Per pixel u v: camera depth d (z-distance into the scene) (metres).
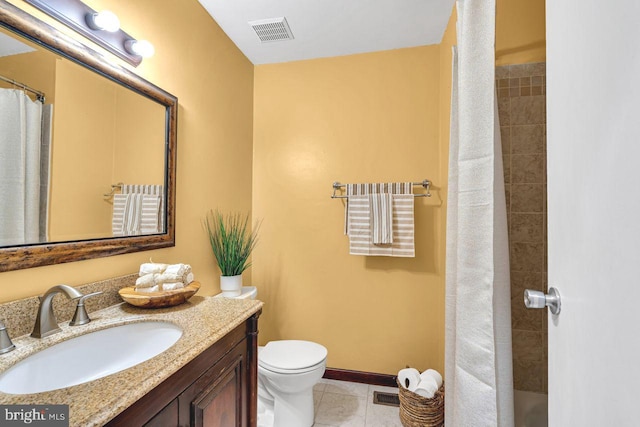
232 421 1.13
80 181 1.05
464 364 1.18
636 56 0.39
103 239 1.13
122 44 1.21
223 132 2.02
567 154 0.61
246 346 1.25
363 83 2.30
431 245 2.17
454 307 1.48
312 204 2.38
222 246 1.92
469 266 1.17
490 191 1.08
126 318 1.05
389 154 2.25
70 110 1.01
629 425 0.40
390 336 2.23
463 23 1.21
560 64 0.64
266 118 2.46
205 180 1.81
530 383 1.49
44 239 0.93
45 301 0.87
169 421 0.79
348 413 1.91
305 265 2.38
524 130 1.48
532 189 1.48
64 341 0.88
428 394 1.70
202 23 1.78
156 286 1.20
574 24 0.57
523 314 1.49
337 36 2.09
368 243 2.14
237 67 2.21
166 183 1.44
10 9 0.83
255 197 2.47
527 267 1.49
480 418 1.09
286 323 2.41
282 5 1.78
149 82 1.34
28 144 0.89
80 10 1.04
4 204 0.83
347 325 2.30
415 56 2.22
